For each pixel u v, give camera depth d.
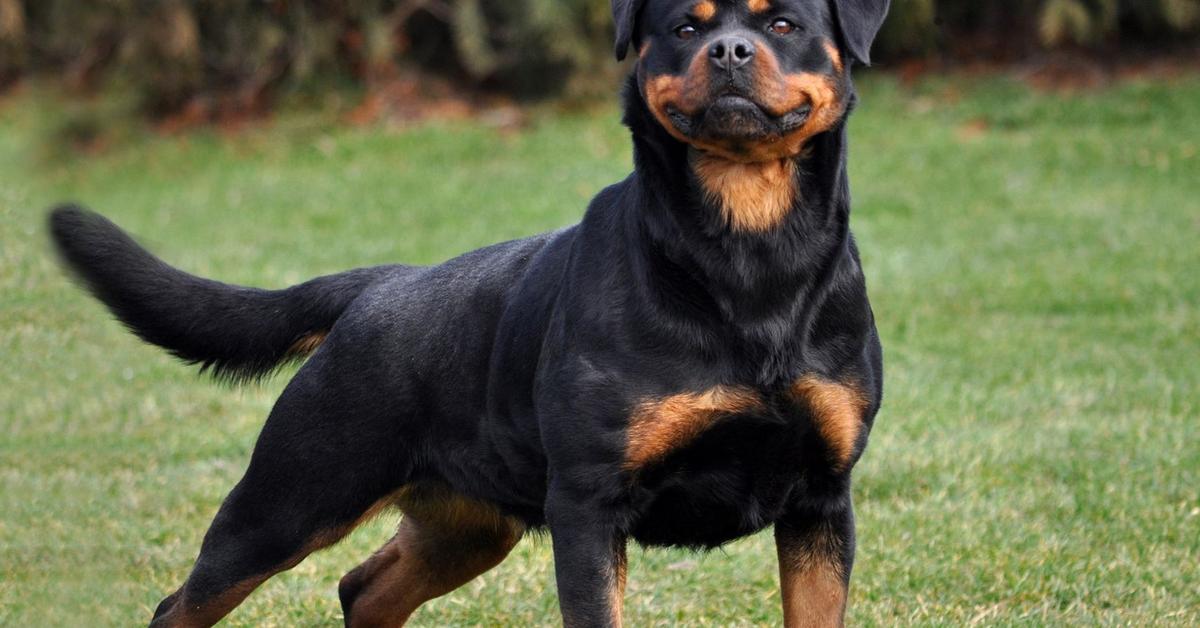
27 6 18.89
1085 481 7.74
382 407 5.25
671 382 4.59
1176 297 11.98
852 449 4.79
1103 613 6.15
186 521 7.65
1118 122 17.55
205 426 9.21
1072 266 13.06
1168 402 9.17
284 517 5.32
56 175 17.08
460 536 5.89
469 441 5.22
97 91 18.56
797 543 4.93
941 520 7.26
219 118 19.03
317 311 5.70
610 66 19.36
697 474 4.77
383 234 14.73
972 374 10.05
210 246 14.27
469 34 18.91
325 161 17.77
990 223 14.58
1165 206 14.86
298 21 19.14
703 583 6.81
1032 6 19.55
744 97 4.50
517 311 5.03
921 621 6.13
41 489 8.02
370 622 6.08
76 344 10.09
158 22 18.61
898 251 13.71
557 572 4.69
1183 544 6.87
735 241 4.62
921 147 17.14
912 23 18.91
